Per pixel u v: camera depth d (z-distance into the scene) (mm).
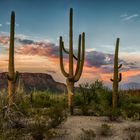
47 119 10898
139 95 20750
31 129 9711
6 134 9148
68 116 13000
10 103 10539
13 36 12914
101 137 9812
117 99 15250
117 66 15148
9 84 12359
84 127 10844
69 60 14742
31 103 14281
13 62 12602
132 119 12609
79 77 14359
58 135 9719
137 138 9727
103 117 12969
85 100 16422
